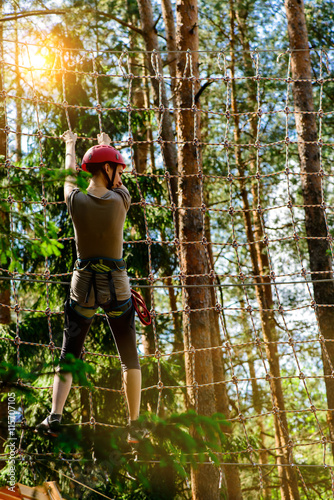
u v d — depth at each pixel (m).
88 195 3.55
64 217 11.41
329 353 9.66
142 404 10.88
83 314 3.61
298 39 10.77
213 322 12.38
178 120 7.99
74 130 11.51
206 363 7.20
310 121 10.41
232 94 16.47
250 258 17.73
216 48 16.77
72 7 12.88
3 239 2.80
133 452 2.46
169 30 12.84
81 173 2.62
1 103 10.87
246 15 17.02
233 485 12.21
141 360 11.30
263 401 16.28
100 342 11.12
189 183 7.72
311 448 16.64
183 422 2.40
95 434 2.32
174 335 14.48
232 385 17.02
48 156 11.24
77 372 2.25
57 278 11.36
